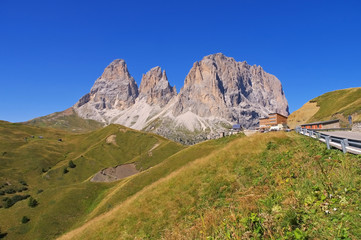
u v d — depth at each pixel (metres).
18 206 89.38
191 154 70.56
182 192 20.20
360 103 68.56
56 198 89.19
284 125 104.06
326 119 79.50
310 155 16.11
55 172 158.00
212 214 12.51
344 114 68.62
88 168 166.62
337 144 15.74
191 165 26.42
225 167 21.19
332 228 7.05
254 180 16.39
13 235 73.56
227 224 9.86
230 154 23.62
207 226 10.94
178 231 13.16
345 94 98.12
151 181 67.81
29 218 80.88
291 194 10.38
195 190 19.53
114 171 149.25
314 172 12.03
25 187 134.75
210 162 23.64
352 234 6.55
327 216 7.84
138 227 18.50
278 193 11.23
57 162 180.75
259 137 26.41
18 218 81.12
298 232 6.98
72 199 88.06
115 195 69.25
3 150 179.88
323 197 9.03
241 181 17.41
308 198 9.35
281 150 20.70
